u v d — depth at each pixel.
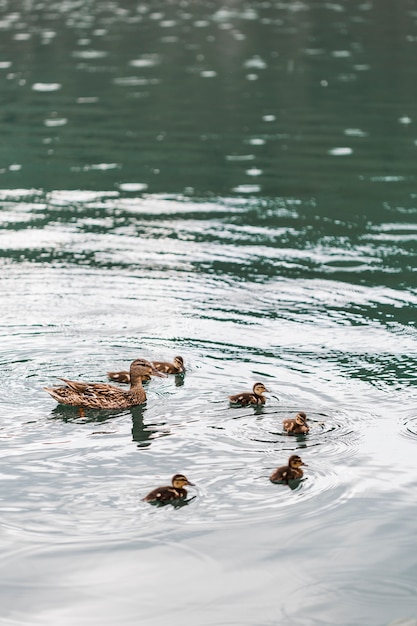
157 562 10.68
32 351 16.06
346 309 18.17
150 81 40.78
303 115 34.88
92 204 24.86
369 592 10.23
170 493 11.81
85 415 13.98
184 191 25.95
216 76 41.91
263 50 48.22
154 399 14.51
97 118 34.62
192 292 18.97
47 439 13.27
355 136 31.88
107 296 18.69
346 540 11.12
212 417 13.95
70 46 49.47
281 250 21.50
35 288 19.06
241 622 9.77
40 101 37.28
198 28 54.88
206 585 10.32
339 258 21.00
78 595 10.14
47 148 30.58
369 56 46.28
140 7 63.56
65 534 11.15
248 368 15.59
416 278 19.80
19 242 21.94
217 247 21.66
